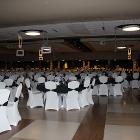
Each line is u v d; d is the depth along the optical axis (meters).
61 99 7.62
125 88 13.76
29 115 6.49
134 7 6.24
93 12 6.79
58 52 23.17
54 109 7.26
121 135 4.73
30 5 6.04
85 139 4.50
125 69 22.19
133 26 8.10
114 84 10.56
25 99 9.49
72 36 12.48
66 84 7.45
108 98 9.66
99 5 6.02
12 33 11.45
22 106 7.89
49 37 12.83
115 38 11.71
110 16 7.36
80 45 15.88
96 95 10.58
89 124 5.54
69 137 4.62
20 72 16.80
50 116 6.37
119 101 8.87
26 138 4.57
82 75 12.88
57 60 23.34
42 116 6.37
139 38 12.64
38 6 6.11
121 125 5.45
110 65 23.03
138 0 5.57
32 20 8.03
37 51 22.61
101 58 22.33
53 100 7.27
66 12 6.79
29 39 13.73
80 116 6.36
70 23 8.66
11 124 5.41
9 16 7.38
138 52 21.08
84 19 7.84
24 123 5.64
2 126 4.94
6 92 4.96
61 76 11.40
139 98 9.63
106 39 12.98
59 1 5.65
